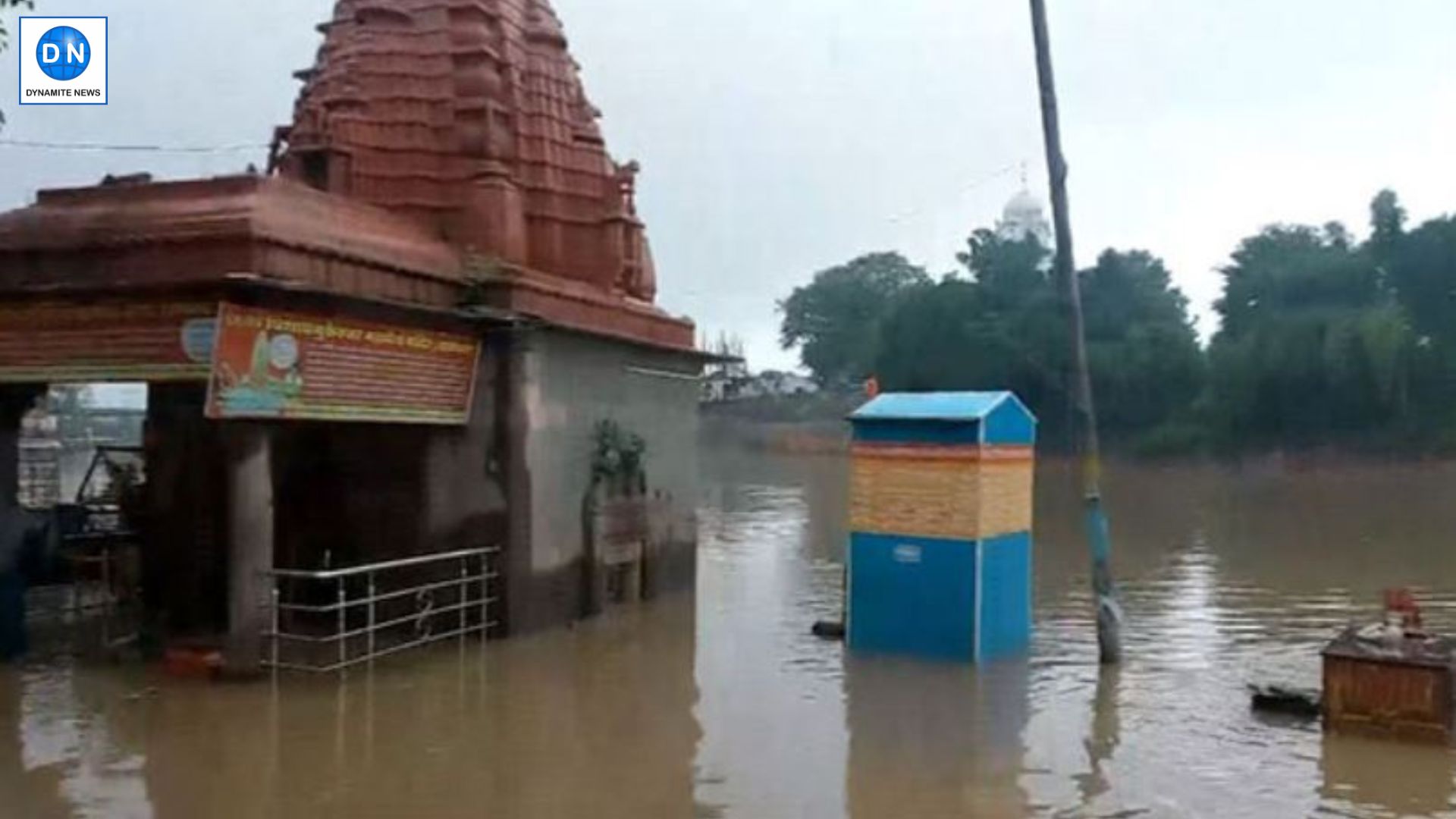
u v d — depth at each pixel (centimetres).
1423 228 5609
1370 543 2638
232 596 1253
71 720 1097
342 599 1309
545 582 1566
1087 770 949
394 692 1216
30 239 1254
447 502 1517
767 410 7781
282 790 905
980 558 1384
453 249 1553
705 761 983
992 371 5991
